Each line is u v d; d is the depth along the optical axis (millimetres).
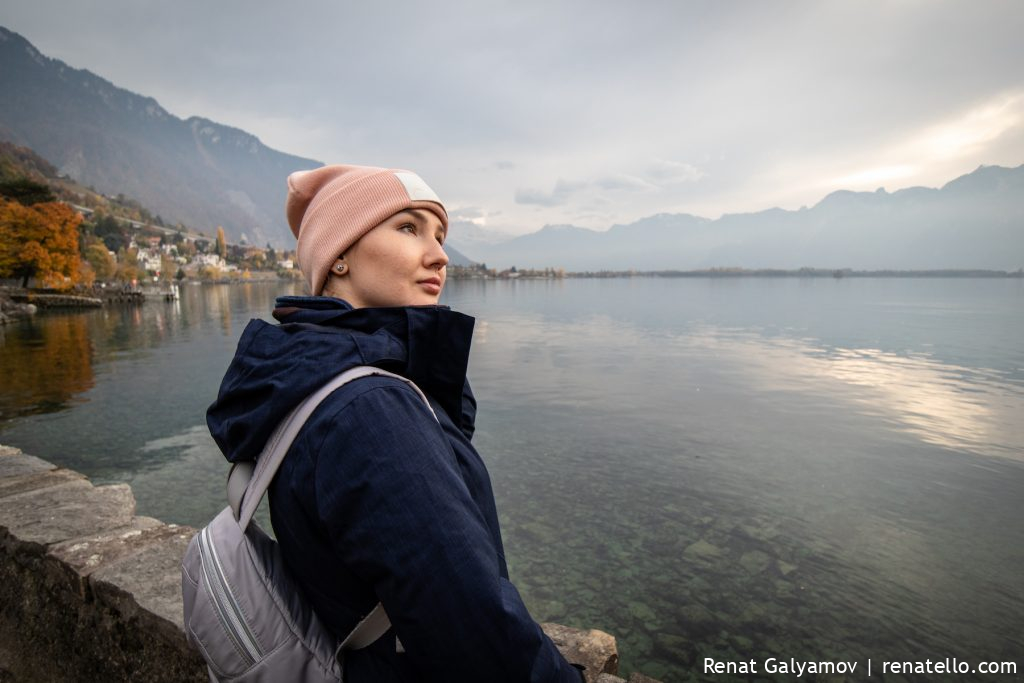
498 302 90750
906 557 7262
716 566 6969
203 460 10617
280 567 915
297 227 1152
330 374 753
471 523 718
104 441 11938
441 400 957
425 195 986
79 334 38125
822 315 61719
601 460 11516
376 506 679
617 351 31203
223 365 23578
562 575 6711
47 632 2350
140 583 2096
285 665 853
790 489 9836
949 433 14125
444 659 693
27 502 2943
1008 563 7113
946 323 51469
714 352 30891
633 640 5500
